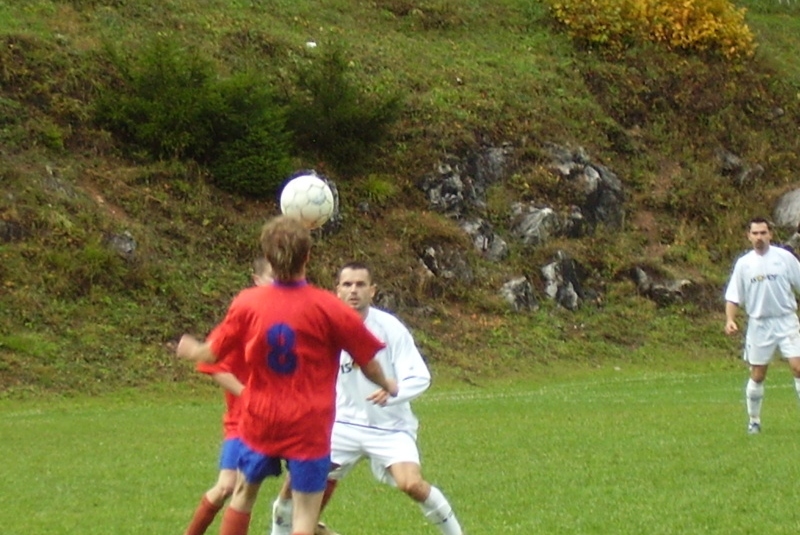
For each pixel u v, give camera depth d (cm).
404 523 2933
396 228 8819
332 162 9106
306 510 1992
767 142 11188
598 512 3008
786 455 3881
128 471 3909
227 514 2136
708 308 9238
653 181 10438
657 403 5859
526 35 11712
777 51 12850
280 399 1975
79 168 8125
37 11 9294
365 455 2462
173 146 8425
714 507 3025
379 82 10044
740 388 6688
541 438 4553
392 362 2434
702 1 12000
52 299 7175
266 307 1964
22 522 3005
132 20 9694
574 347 8369
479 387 7312
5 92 8312
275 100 9231
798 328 4447
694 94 11344
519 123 10088
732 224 10181
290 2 11069
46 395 6384
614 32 11638
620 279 9262
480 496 3284
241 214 8431
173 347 7169
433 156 9412
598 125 10619
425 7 11675
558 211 9519
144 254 7712
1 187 7600
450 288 8600
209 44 9719
